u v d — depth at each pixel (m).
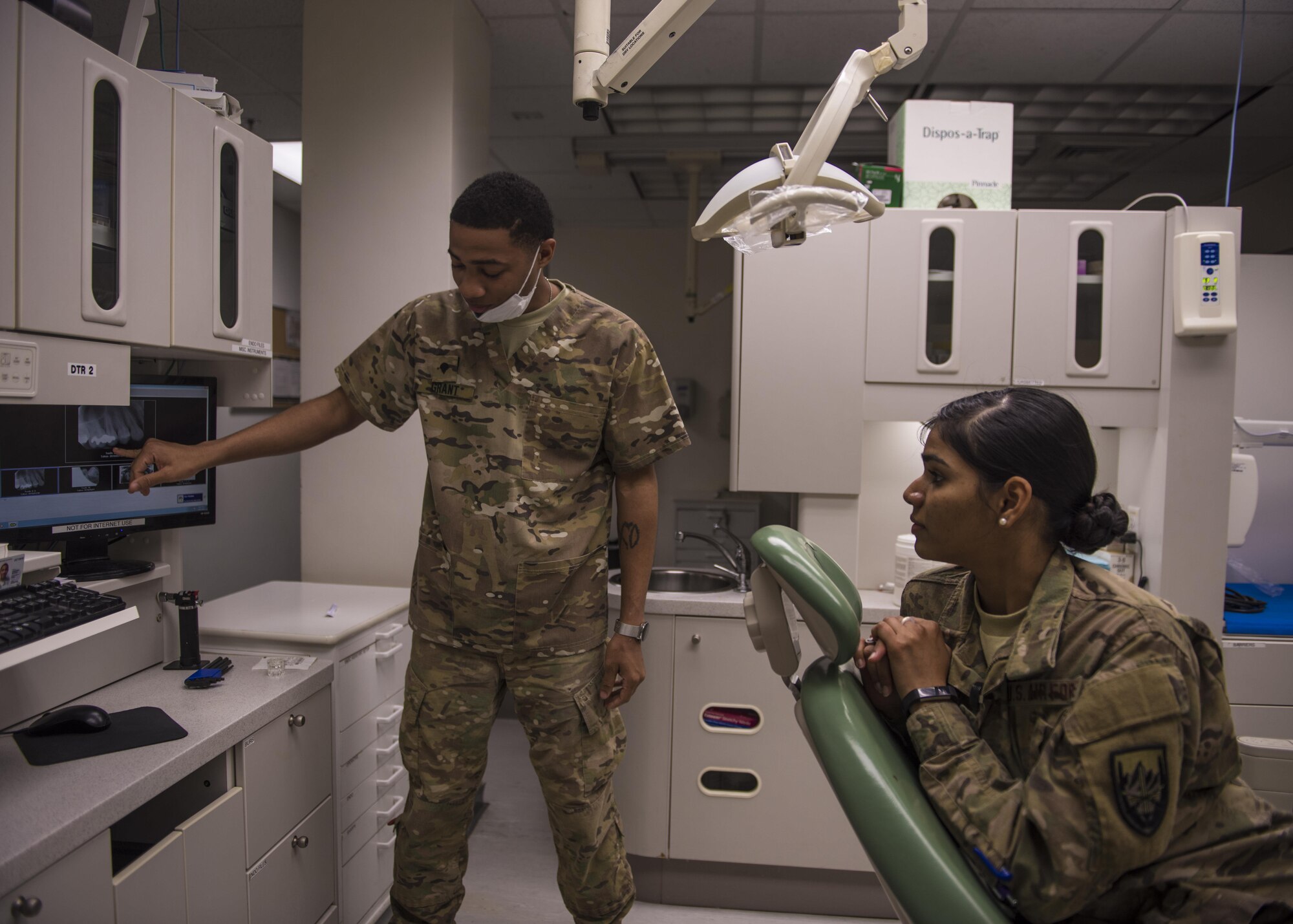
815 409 2.32
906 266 2.29
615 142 3.77
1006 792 0.80
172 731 1.35
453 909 1.66
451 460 1.54
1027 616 0.89
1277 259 2.91
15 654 1.11
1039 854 0.77
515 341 1.51
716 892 2.28
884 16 2.64
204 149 1.58
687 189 4.49
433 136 2.52
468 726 1.57
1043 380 2.28
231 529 3.97
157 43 2.84
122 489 1.67
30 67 1.18
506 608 1.52
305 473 2.62
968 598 1.04
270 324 1.83
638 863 2.30
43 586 1.31
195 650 1.71
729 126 3.66
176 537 1.85
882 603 2.29
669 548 4.98
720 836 2.24
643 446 1.59
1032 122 3.54
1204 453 2.24
